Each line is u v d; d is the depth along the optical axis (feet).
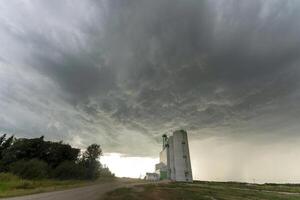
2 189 122.62
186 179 347.15
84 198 98.27
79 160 382.63
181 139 374.02
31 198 91.76
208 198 116.16
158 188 167.02
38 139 337.93
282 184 272.51
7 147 336.70
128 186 185.68
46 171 264.52
